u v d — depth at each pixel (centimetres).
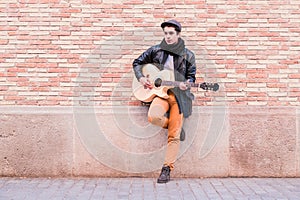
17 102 639
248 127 632
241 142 632
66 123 631
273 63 641
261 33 643
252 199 522
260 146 632
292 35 641
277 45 642
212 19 643
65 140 630
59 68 642
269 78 641
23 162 630
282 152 630
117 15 645
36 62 642
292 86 640
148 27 645
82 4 645
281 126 632
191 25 644
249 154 632
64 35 644
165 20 643
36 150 630
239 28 643
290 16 642
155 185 589
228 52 643
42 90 640
